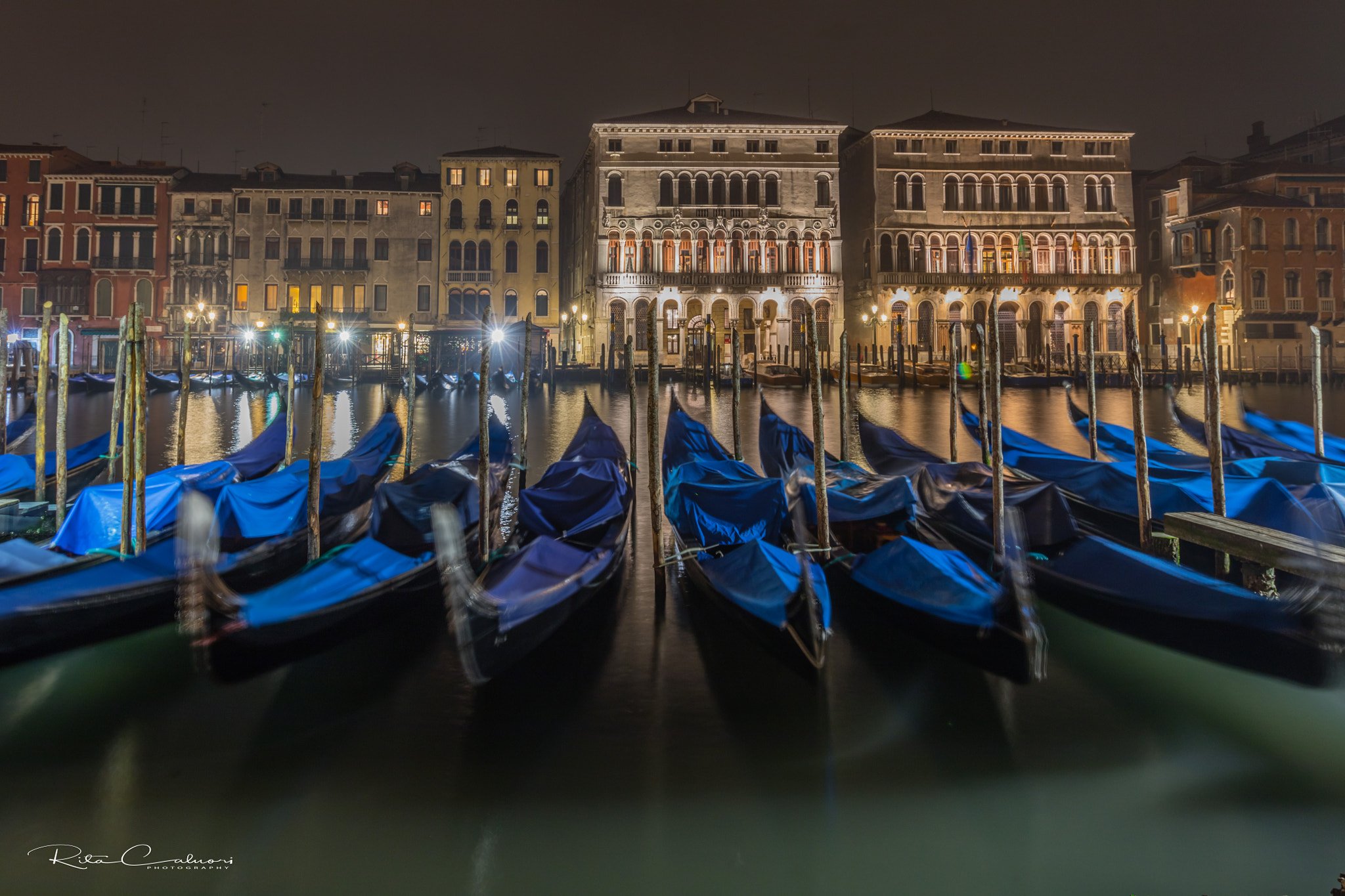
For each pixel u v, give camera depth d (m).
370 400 36.28
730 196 53.25
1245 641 5.71
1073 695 5.93
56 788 4.83
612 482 9.30
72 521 7.93
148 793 4.79
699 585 7.38
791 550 7.90
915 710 5.71
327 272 52.91
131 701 5.82
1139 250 57.84
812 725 5.51
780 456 12.60
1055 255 53.62
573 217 62.03
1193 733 5.45
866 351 54.34
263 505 8.23
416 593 7.02
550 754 5.16
